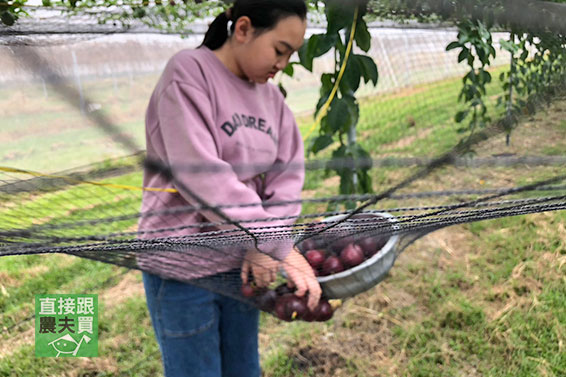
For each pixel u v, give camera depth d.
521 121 0.66
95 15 0.83
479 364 2.36
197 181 1.05
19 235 0.80
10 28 0.79
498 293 2.70
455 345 2.47
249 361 1.80
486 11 0.72
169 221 1.14
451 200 1.04
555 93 0.68
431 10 0.72
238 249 1.28
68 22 0.83
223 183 1.09
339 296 1.54
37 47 0.56
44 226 0.75
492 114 0.67
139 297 2.88
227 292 1.51
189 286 1.50
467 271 2.91
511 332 2.44
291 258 1.40
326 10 0.76
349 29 0.75
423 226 1.19
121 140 0.49
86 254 1.18
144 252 1.22
